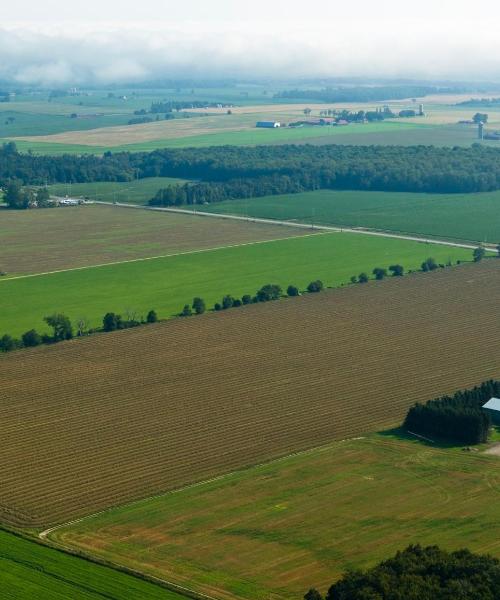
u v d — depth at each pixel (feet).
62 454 601.21
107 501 543.80
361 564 476.95
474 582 415.64
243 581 460.96
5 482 565.94
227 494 551.18
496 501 544.62
